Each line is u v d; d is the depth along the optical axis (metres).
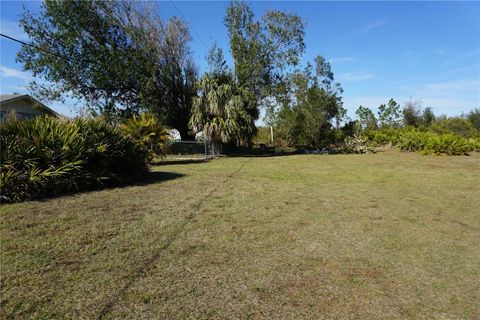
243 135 18.34
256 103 21.64
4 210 5.13
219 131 17.73
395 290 2.85
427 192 7.23
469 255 3.64
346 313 2.50
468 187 7.87
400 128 28.42
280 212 5.35
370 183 8.44
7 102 19.11
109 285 2.79
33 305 2.45
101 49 18.23
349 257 3.54
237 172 10.79
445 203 6.15
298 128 26.22
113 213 5.10
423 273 3.19
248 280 2.96
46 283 2.79
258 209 5.53
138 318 2.35
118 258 3.35
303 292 2.78
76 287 2.74
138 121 13.26
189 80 21.05
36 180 6.01
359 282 2.98
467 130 24.62
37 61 17.89
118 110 19.84
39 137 6.55
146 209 5.40
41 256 3.34
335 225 4.68
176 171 11.06
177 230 4.31
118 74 18.23
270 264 3.31
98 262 3.24
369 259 3.49
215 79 18.72
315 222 4.80
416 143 20.19
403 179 9.17
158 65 19.53
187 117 21.34
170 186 7.79
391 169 11.69
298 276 3.07
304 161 15.01
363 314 2.49
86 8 18.08
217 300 2.62
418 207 5.82
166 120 20.36
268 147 24.23
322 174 10.28
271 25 20.83
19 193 5.84
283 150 24.59
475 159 15.45
